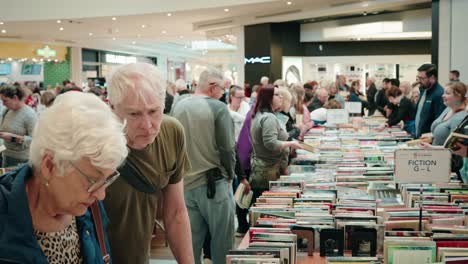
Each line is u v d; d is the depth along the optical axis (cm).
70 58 2692
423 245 242
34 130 143
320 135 659
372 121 849
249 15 1705
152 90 195
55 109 140
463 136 334
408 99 820
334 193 351
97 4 1672
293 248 249
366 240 270
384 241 245
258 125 471
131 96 191
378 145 571
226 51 3228
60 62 2666
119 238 215
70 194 139
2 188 143
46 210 148
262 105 476
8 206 139
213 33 2020
